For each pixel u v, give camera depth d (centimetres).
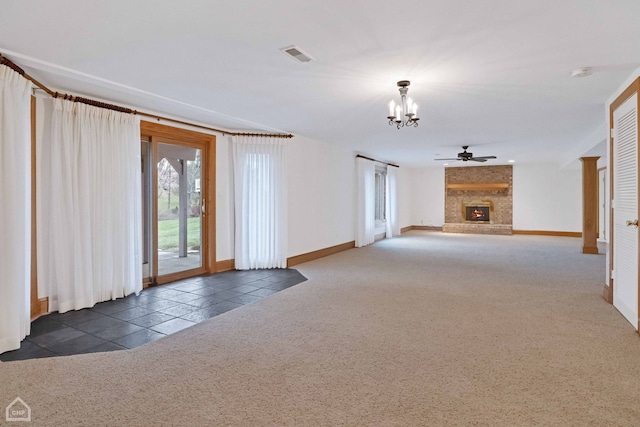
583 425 183
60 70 314
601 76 333
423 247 850
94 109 386
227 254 581
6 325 273
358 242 850
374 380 230
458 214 1220
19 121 284
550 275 546
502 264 635
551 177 1096
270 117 495
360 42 261
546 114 479
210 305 394
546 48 271
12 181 275
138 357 265
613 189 388
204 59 292
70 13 219
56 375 238
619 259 369
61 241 362
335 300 413
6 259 272
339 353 271
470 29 242
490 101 417
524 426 182
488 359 260
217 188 562
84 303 379
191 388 221
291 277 532
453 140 687
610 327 324
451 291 452
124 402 205
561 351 273
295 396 212
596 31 244
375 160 958
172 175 510
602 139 545
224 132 567
